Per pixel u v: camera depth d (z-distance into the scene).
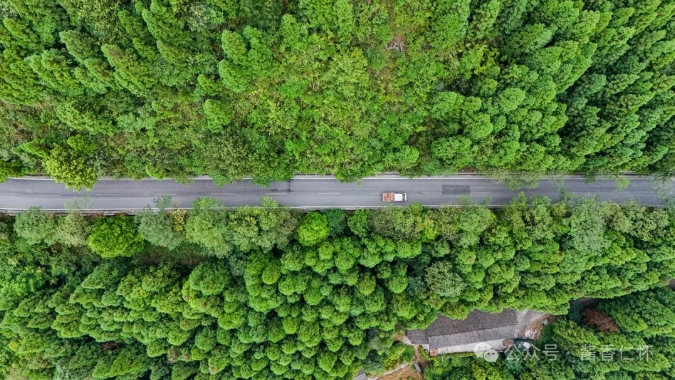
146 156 63.53
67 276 69.31
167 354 72.44
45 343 68.25
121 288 64.56
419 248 66.12
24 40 51.47
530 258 70.19
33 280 67.62
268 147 63.75
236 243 64.75
